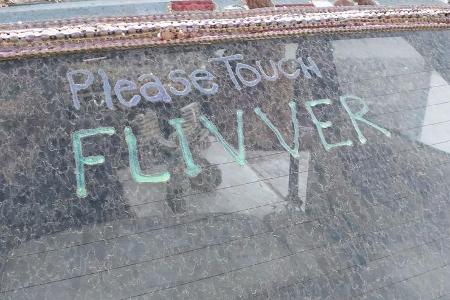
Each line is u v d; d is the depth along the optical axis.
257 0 0.80
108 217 0.53
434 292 0.58
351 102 0.70
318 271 0.56
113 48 0.63
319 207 0.60
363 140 0.68
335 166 0.64
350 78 0.72
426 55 0.80
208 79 0.65
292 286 0.54
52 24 0.63
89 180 0.55
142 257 0.52
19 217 0.51
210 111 0.63
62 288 0.49
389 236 0.61
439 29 0.84
